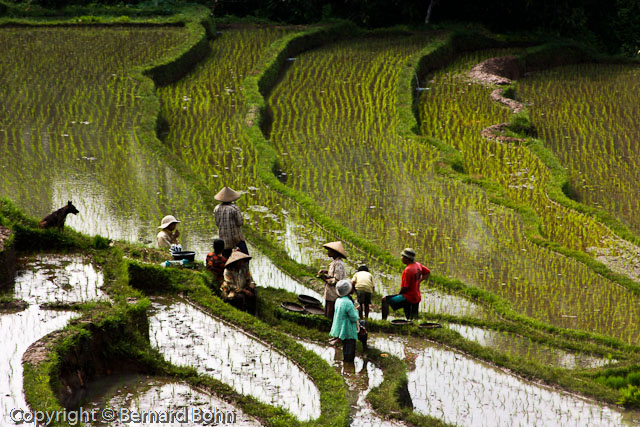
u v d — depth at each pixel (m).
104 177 31.53
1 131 36.12
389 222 29.45
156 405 15.14
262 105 42.94
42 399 13.74
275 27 61.34
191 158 35.53
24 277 20.39
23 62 47.44
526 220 29.75
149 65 47.09
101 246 22.58
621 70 61.12
